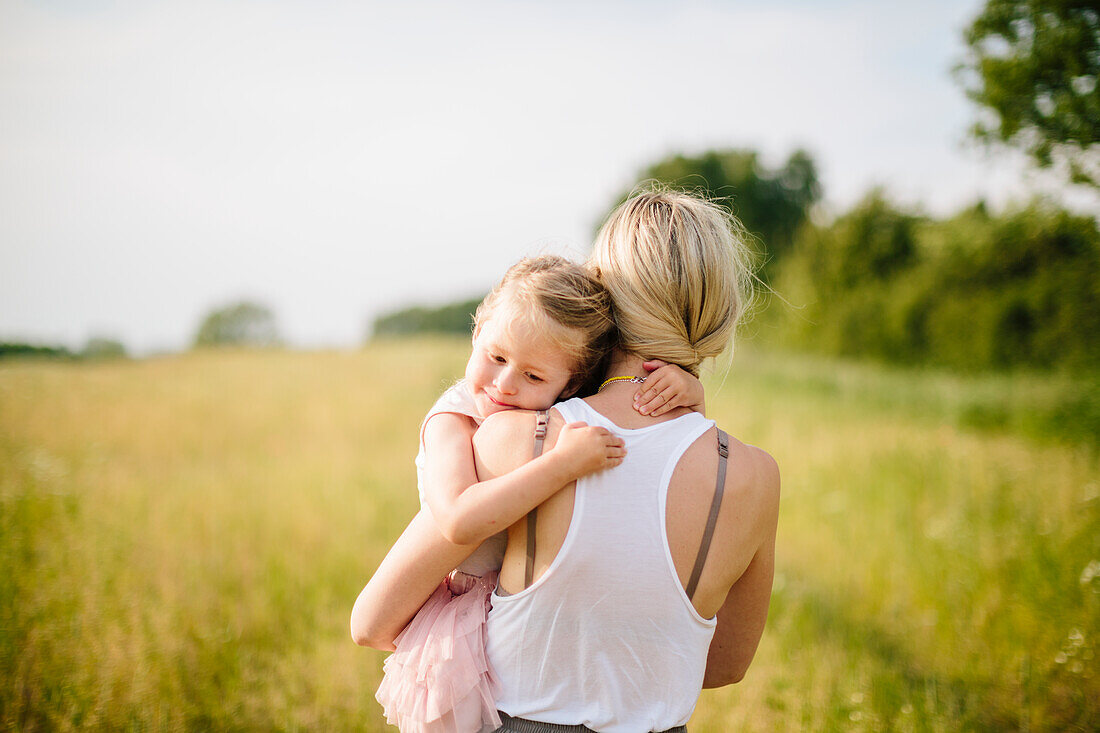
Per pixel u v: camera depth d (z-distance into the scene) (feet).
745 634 4.97
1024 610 12.25
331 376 42.16
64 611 11.52
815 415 32.24
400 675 4.53
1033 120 27.22
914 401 37.83
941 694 9.91
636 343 4.50
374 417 31.01
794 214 124.57
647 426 4.18
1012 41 27.14
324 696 9.84
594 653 4.01
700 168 123.03
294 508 18.17
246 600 12.78
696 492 4.07
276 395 35.91
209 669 10.32
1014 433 30.45
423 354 52.60
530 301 4.33
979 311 49.14
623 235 4.70
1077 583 12.92
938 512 17.89
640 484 4.00
